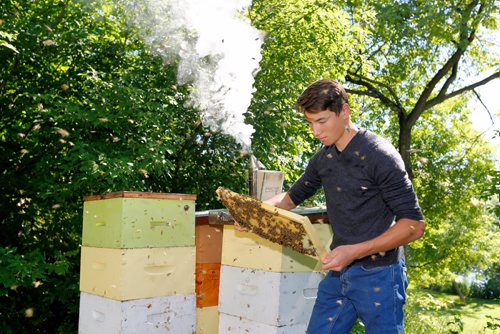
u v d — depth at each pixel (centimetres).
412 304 838
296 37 759
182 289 287
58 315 550
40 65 569
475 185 1498
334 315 218
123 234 262
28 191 529
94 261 282
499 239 1733
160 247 277
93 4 600
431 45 1327
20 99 552
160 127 554
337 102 197
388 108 1538
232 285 286
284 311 262
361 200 205
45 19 555
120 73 595
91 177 475
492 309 2128
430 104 1424
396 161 197
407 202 194
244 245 281
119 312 259
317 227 274
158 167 506
